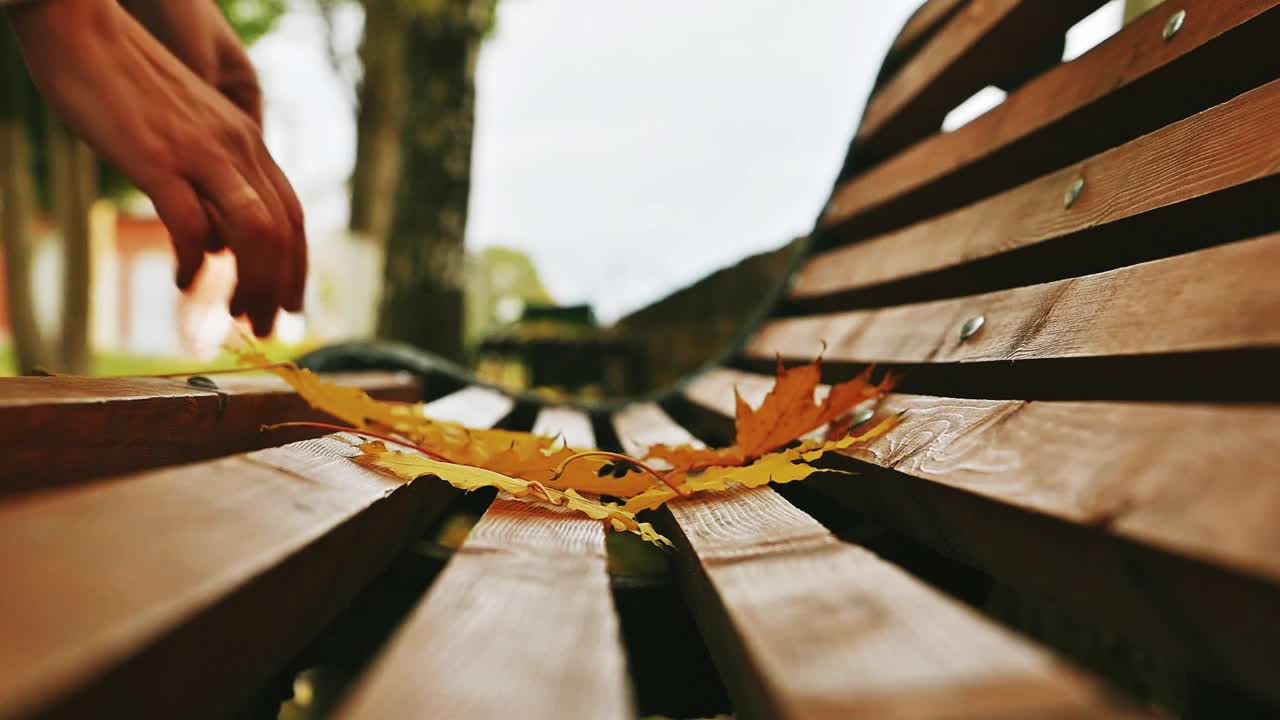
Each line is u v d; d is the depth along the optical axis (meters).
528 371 2.54
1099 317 0.29
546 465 0.40
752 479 0.37
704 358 2.04
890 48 0.80
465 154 2.10
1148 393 0.27
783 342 0.71
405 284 2.03
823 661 0.15
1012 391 0.35
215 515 0.20
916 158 0.63
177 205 0.41
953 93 0.67
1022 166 0.49
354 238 3.65
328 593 0.22
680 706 0.28
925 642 0.16
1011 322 0.35
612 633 0.18
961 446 0.30
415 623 0.19
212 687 0.15
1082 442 0.24
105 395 0.30
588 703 0.15
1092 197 0.36
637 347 2.54
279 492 0.24
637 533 0.30
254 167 0.44
